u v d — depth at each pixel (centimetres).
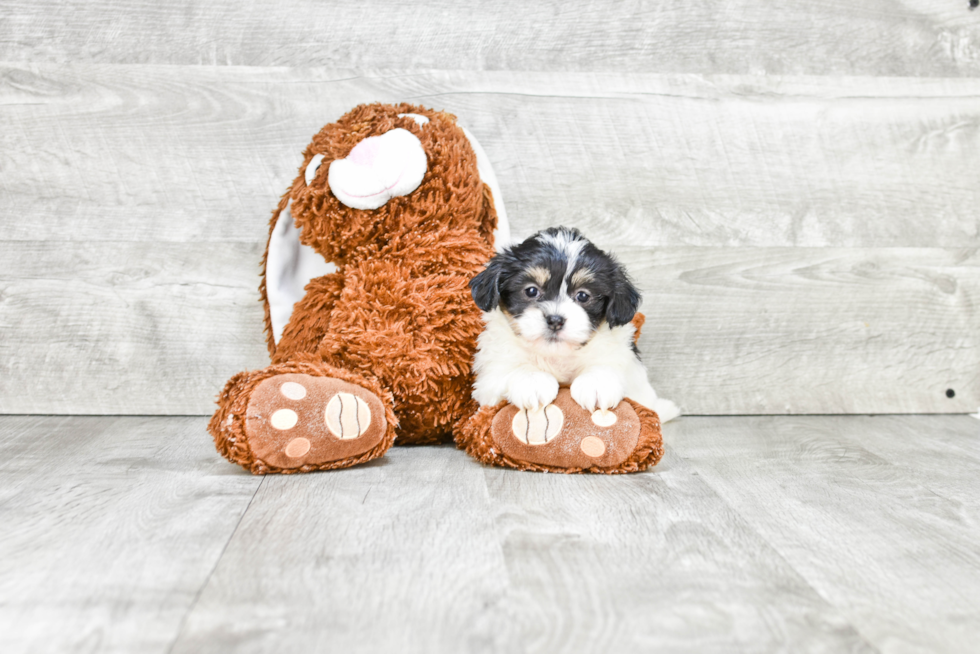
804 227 224
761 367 226
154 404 216
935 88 224
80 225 211
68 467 158
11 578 102
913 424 217
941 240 228
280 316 193
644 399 185
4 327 211
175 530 120
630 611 95
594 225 219
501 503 135
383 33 212
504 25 213
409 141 171
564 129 217
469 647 86
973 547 119
